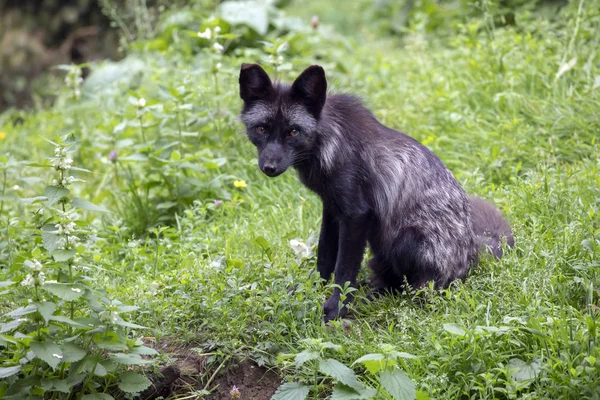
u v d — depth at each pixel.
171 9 18.78
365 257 9.65
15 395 6.42
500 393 6.66
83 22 23.97
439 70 14.77
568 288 7.75
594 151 11.02
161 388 7.29
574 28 13.66
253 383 7.43
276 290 8.03
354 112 8.66
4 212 11.47
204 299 7.98
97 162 13.76
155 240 10.83
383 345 6.69
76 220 6.64
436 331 7.28
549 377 6.51
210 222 11.24
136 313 8.05
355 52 18.61
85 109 16.14
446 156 11.99
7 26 23.92
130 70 17.06
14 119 18.92
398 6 22.83
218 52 12.69
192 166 11.34
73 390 6.85
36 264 6.27
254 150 12.48
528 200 9.76
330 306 8.23
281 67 11.94
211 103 13.05
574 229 8.77
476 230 8.95
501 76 13.52
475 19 15.59
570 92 12.41
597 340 6.66
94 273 9.02
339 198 8.31
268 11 18.77
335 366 6.53
